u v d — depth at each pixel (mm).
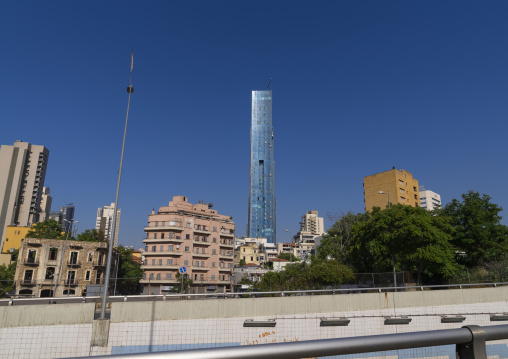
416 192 82000
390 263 34750
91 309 14984
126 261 77250
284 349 1813
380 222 34469
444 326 19078
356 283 27859
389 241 33750
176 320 15633
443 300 19844
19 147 119500
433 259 31172
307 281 29156
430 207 170500
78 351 14516
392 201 74500
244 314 16312
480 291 20953
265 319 16469
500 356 3443
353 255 41656
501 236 38938
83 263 62000
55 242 60656
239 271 90438
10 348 14000
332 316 17391
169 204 81938
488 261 37344
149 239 77125
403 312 18734
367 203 78875
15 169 116438
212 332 15836
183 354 1683
